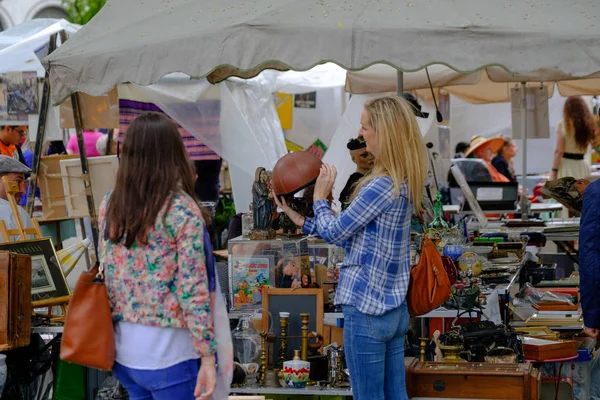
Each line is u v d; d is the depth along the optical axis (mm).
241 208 10789
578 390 6973
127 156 4258
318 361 6395
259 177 7047
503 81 11031
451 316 6598
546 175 17969
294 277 6809
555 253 11062
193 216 4188
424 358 6375
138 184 4207
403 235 5051
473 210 10531
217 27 6043
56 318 6977
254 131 10836
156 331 4199
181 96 10102
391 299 4980
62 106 9203
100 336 4191
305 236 7090
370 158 7410
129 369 4242
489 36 5648
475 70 5648
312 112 13836
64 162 9039
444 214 9680
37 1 24875
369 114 5027
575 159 14484
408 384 5848
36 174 9047
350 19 5879
